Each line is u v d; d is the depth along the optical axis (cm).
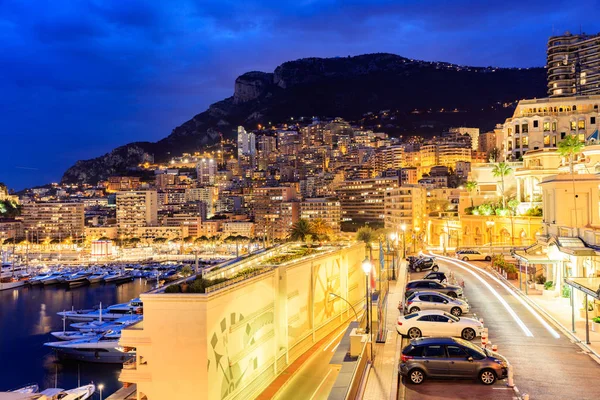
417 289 4700
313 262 5300
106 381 8125
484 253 8938
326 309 5675
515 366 3008
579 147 9131
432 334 3509
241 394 3634
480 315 4262
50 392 6981
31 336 10919
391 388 2712
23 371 8631
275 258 5075
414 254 10406
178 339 3212
